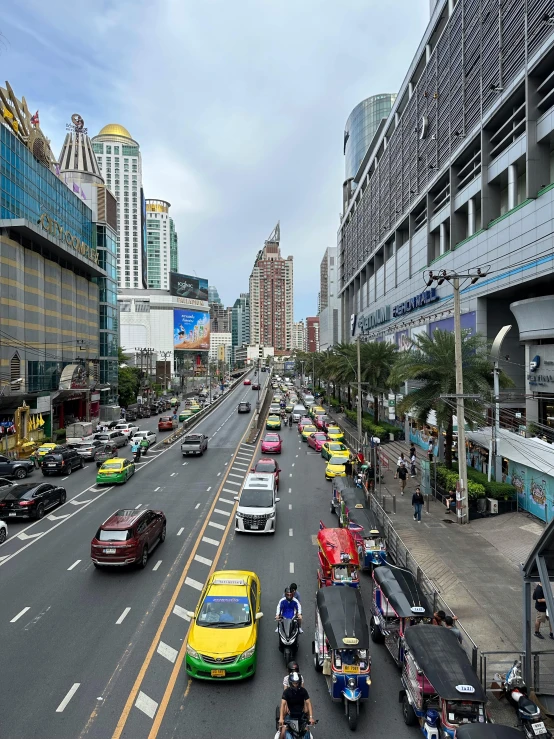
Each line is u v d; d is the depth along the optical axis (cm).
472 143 3544
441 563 1714
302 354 14850
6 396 4147
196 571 1678
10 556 1856
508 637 1226
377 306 7012
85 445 4041
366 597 1511
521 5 2797
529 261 2811
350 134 12175
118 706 982
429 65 4466
